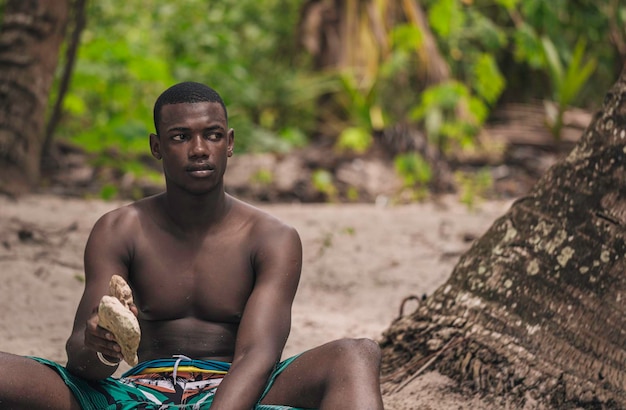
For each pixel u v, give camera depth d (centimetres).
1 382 323
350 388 322
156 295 366
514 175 1311
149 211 373
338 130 1489
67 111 1301
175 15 1499
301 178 1234
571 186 440
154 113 364
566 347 423
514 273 443
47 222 787
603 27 1567
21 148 978
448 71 1503
